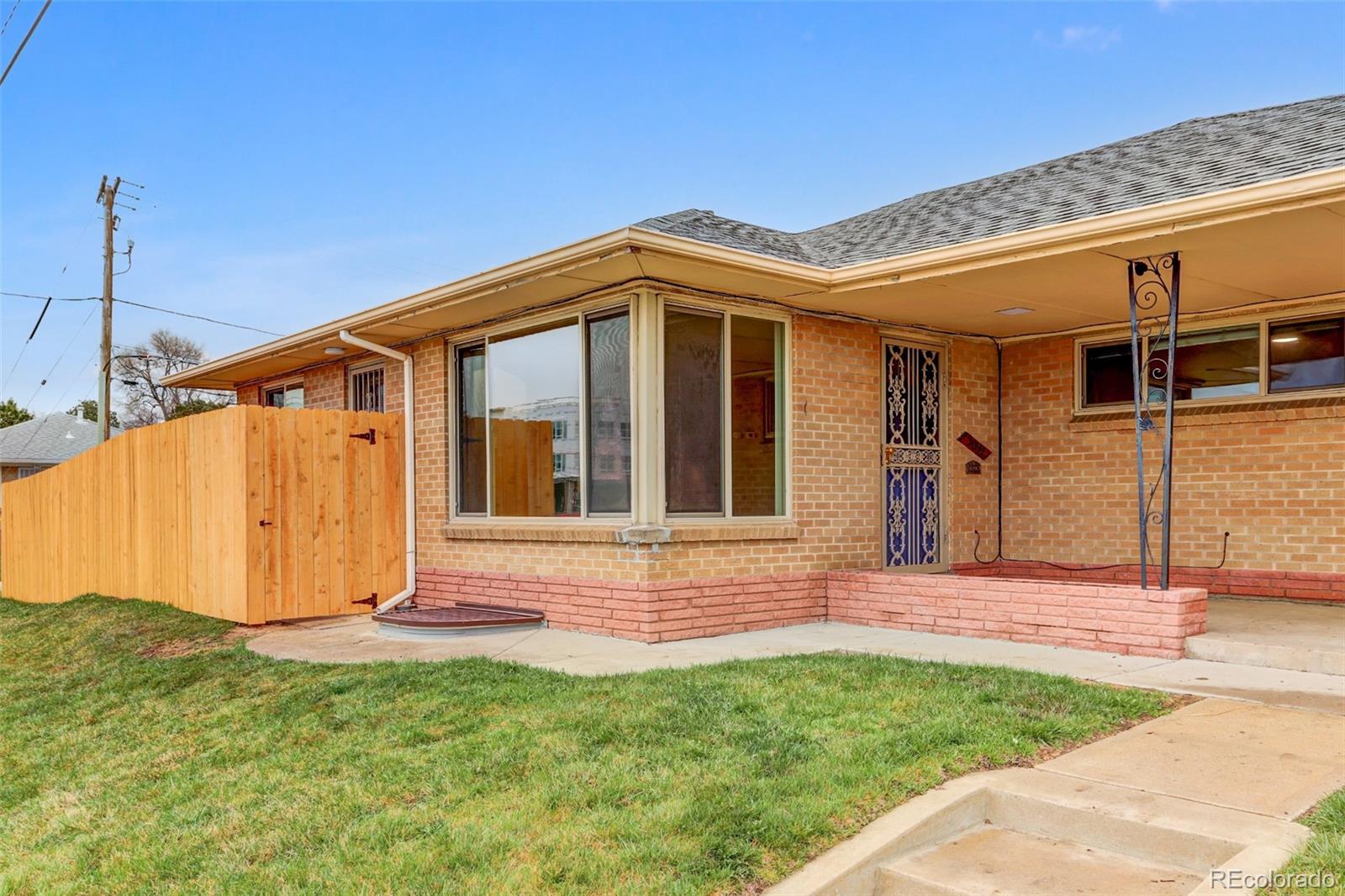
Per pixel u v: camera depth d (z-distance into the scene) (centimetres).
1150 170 884
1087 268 780
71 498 1465
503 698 639
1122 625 750
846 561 994
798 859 388
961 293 883
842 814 423
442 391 1088
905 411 1054
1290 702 586
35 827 539
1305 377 908
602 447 902
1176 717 556
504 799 466
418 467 1124
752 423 933
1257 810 406
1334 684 631
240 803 509
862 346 1016
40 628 1202
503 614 962
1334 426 885
